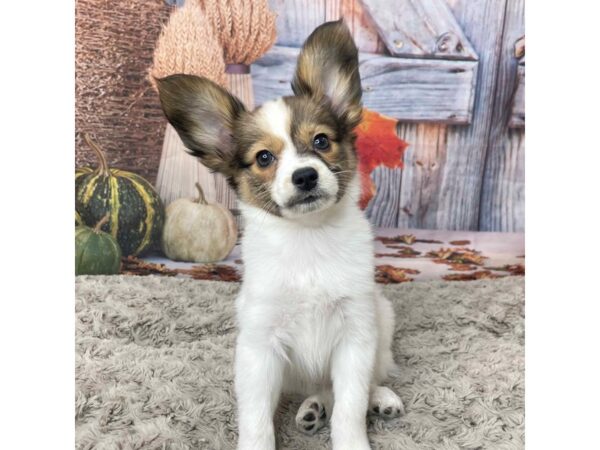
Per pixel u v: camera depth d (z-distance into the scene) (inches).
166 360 18.2
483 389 16.7
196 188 24.5
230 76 23.9
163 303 21.8
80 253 23.5
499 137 25.0
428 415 15.8
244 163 14.9
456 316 21.2
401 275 25.6
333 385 15.3
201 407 16.0
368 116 24.5
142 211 24.1
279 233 14.8
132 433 14.9
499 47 24.3
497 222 25.6
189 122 15.3
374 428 15.5
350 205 15.2
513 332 20.3
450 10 24.0
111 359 18.1
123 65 23.4
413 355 18.7
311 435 15.6
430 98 24.6
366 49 24.1
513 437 14.9
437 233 25.6
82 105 23.4
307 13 23.7
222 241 24.8
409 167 25.0
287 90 24.2
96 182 23.7
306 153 14.2
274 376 15.0
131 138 23.8
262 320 14.7
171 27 23.4
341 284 14.7
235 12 23.4
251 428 14.3
